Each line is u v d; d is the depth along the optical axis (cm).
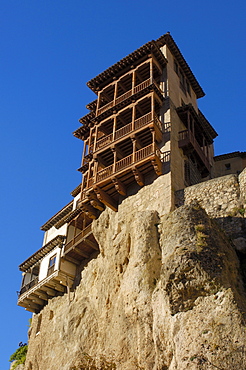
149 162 3306
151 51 3878
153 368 2398
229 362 1938
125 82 4034
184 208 2734
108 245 3459
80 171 4025
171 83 3953
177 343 2155
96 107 4197
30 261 4578
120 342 2686
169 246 2553
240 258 2667
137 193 3378
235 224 2841
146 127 3425
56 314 4075
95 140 3784
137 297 2669
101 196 3475
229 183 3050
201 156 3759
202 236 2497
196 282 2316
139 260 2786
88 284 3850
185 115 3788
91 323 3447
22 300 4434
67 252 4088
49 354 3797
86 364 2811
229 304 2164
